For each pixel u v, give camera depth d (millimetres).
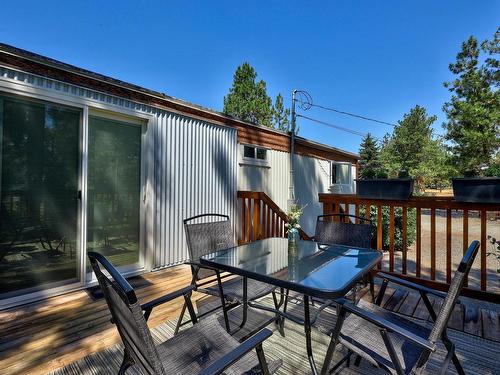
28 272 2744
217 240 2498
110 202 3406
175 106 4066
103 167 3342
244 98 15734
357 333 1648
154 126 3805
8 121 2643
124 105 3475
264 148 6016
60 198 2953
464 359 1911
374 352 1452
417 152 18391
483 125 10703
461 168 11430
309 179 7715
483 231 2744
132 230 3621
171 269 3887
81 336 2139
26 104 2750
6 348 1979
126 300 957
